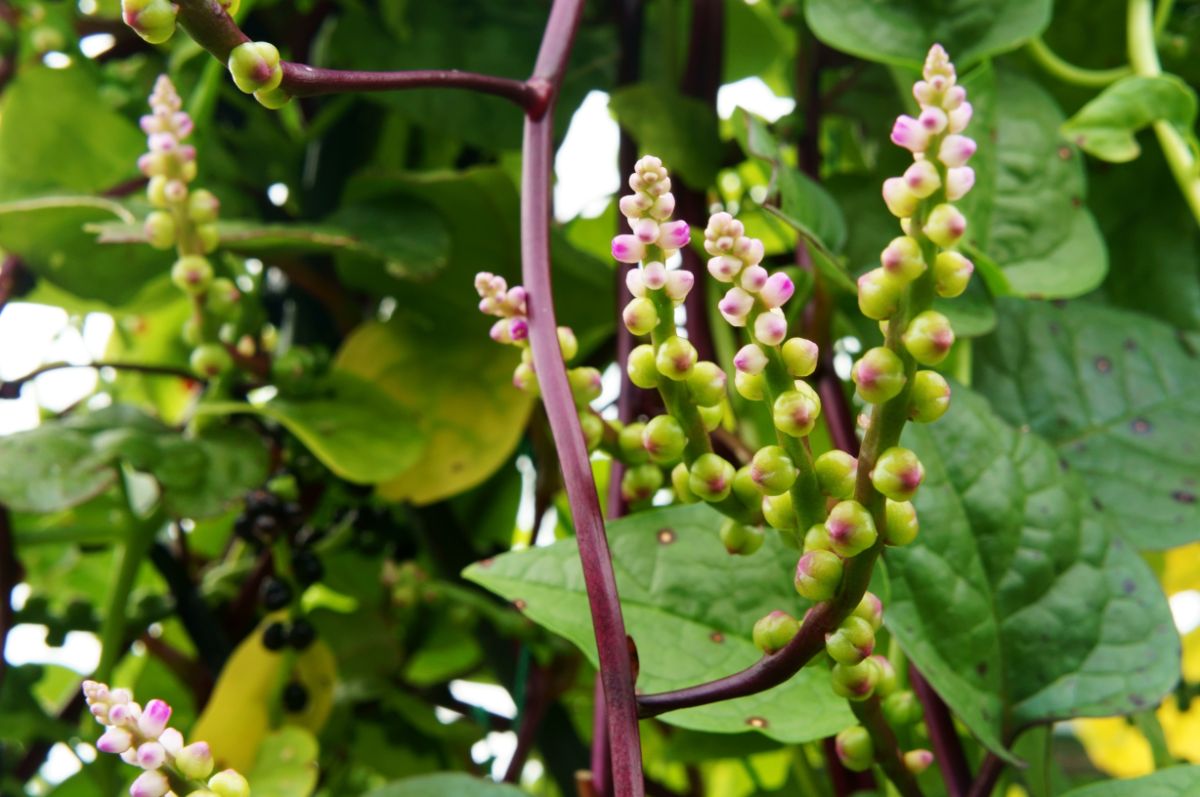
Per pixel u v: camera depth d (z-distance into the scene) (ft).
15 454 1.50
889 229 1.65
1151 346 1.59
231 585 1.92
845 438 1.47
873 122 1.80
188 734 2.00
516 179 2.22
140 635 1.79
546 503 1.85
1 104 1.84
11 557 1.68
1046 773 1.32
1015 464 1.20
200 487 1.56
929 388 0.86
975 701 1.15
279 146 2.08
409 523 1.90
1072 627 1.17
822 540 0.88
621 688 0.93
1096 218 1.84
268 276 2.22
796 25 1.75
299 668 1.74
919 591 1.16
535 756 2.07
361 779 2.17
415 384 1.82
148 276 1.86
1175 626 1.16
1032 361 1.58
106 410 1.65
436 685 1.95
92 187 1.88
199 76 2.01
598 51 2.11
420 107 1.99
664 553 1.18
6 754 1.85
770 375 0.87
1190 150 1.58
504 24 2.06
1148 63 1.70
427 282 1.85
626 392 1.47
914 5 1.53
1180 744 3.03
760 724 1.12
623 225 1.70
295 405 1.67
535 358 1.02
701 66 1.82
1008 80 1.57
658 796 1.91
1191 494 1.49
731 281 0.86
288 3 2.15
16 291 1.90
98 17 1.98
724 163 1.74
